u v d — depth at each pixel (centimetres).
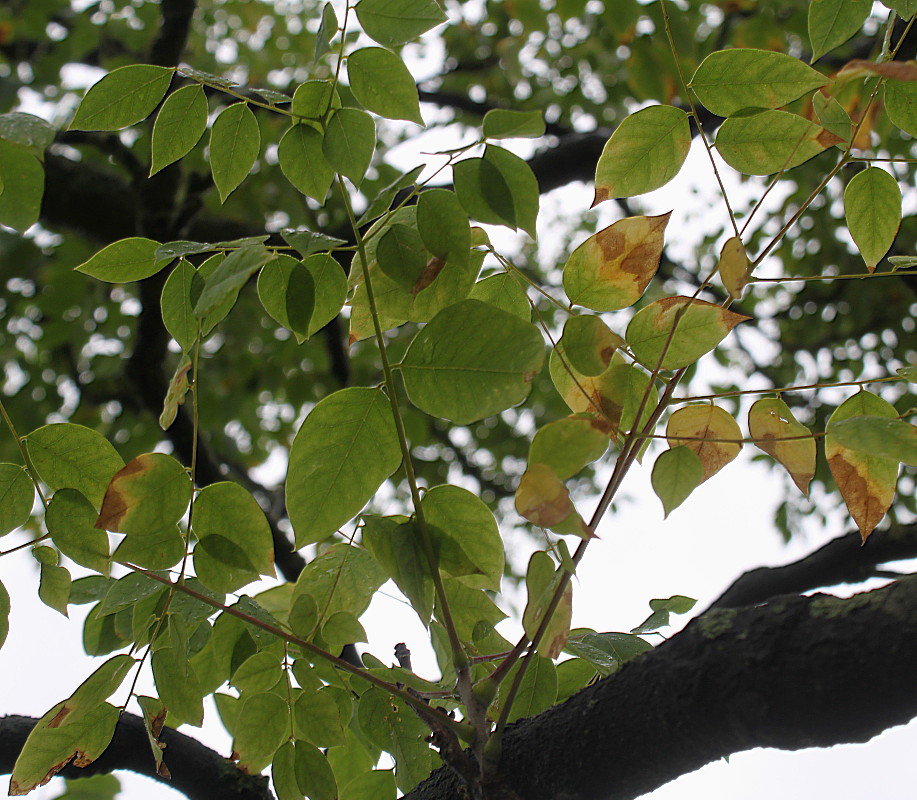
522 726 77
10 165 72
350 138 74
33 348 269
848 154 76
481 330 72
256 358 273
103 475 77
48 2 210
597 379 74
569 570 72
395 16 73
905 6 76
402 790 83
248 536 76
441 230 73
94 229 182
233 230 193
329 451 74
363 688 84
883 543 110
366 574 84
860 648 68
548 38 266
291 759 80
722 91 76
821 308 285
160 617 77
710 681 71
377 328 73
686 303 73
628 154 77
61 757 78
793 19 183
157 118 77
